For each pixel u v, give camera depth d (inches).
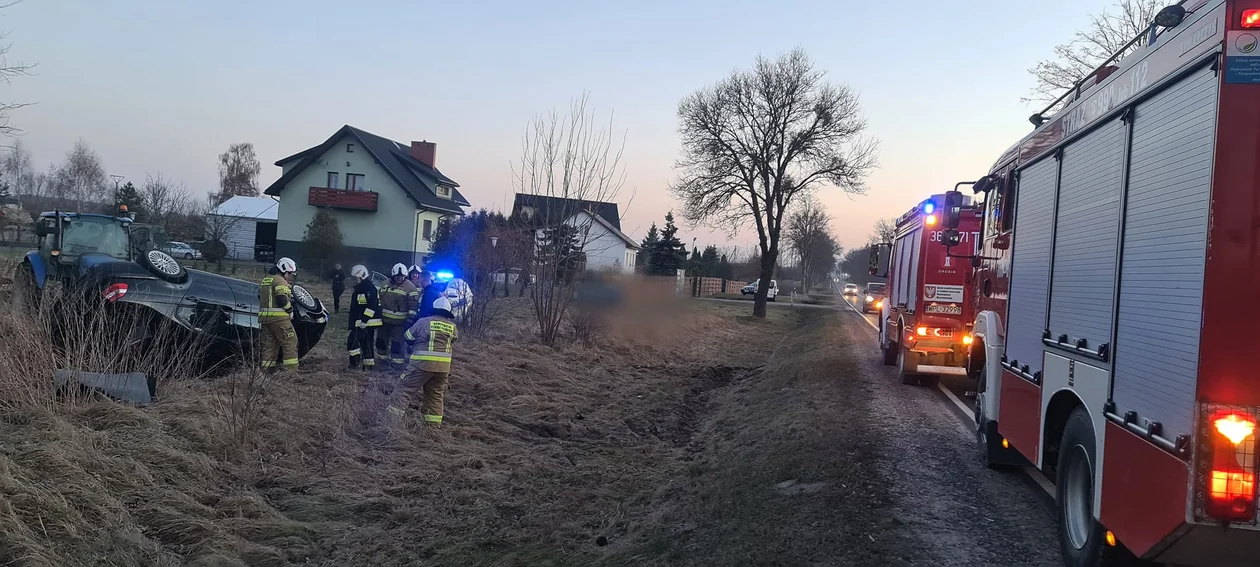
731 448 362.3
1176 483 126.8
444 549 239.8
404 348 476.1
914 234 502.0
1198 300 124.2
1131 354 148.6
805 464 283.3
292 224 1713.8
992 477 267.3
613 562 218.2
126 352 311.9
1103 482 157.8
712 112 1236.5
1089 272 175.8
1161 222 140.2
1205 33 128.7
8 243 1171.3
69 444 233.3
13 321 283.3
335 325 675.4
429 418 356.8
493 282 657.0
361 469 298.8
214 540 219.0
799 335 998.4
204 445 274.8
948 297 464.4
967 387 484.7
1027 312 227.3
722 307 1446.9
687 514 252.2
